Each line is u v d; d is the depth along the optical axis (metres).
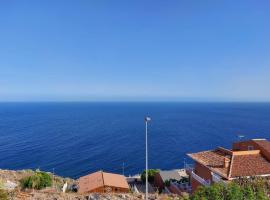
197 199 25.45
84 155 116.75
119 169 97.25
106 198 30.05
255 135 157.38
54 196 29.42
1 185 31.20
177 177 57.91
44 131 186.00
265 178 34.50
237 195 25.48
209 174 38.94
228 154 41.09
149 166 100.75
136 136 164.88
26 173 48.12
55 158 111.00
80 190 43.22
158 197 33.38
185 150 124.88
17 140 150.38
